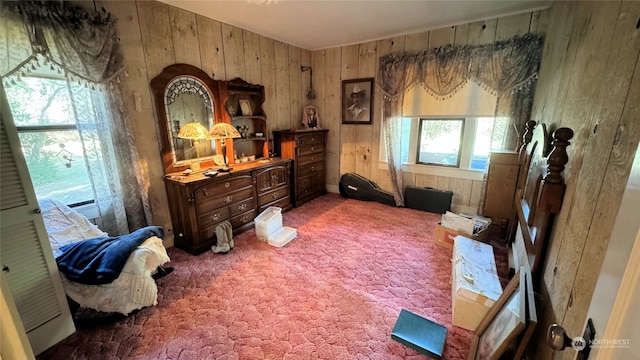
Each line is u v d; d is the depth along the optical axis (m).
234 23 3.15
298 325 1.81
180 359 1.58
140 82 2.49
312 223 3.43
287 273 2.37
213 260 2.59
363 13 2.86
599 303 0.54
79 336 1.74
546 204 1.27
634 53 0.79
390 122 3.83
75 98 2.08
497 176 2.76
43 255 1.61
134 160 2.45
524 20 2.88
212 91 3.07
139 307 1.85
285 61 4.03
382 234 3.10
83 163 2.27
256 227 2.98
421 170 3.87
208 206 2.77
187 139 2.90
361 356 1.58
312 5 2.63
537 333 1.30
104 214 2.36
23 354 0.60
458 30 3.24
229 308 1.97
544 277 1.34
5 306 0.56
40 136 2.04
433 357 1.56
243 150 3.66
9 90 1.87
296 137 3.87
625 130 0.76
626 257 0.47
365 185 4.23
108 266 1.73
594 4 1.30
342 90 4.29
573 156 1.21
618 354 0.46
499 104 3.10
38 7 1.82
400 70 3.62
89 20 2.05
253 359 1.57
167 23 2.61
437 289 2.15
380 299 2.04
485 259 2.07
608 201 0.78
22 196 1.50
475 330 1.58
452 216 2.80
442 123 3.62
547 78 2.36
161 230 2.09
